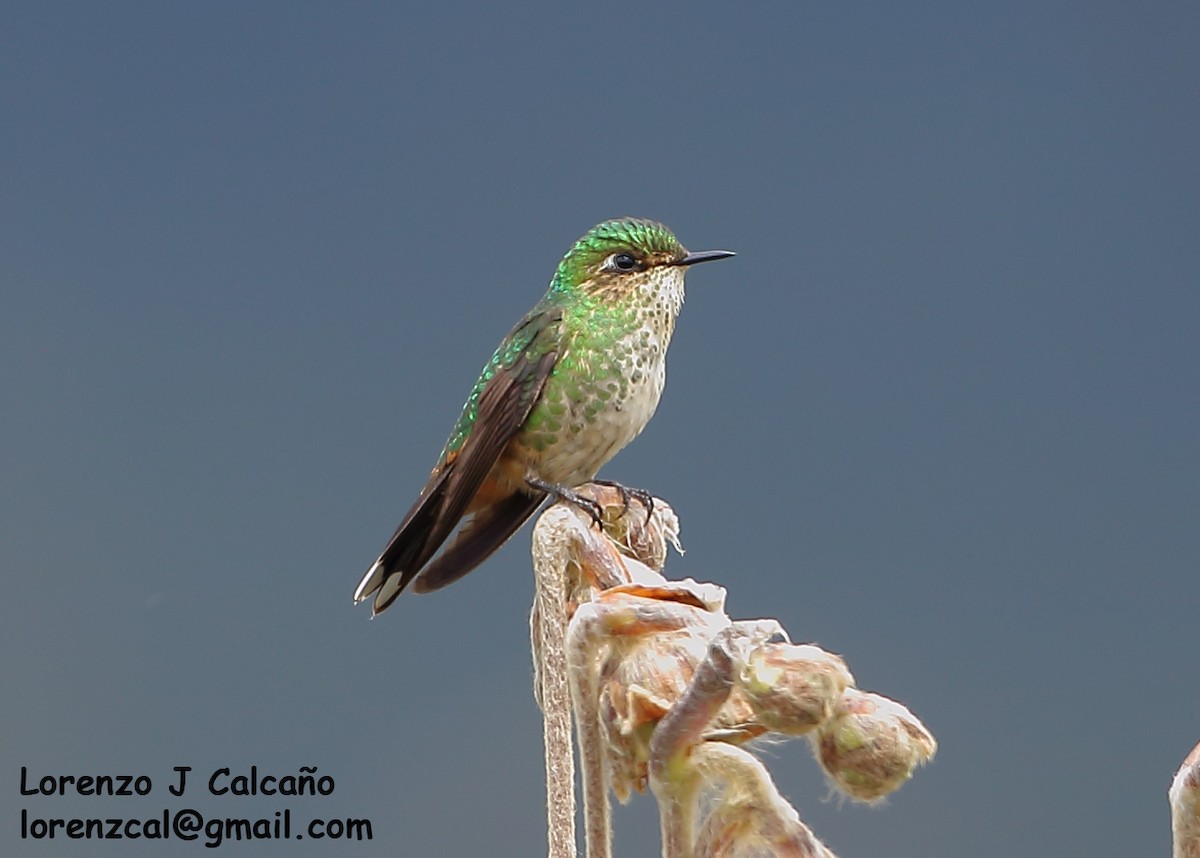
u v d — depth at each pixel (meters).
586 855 3.47
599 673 3.50
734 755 3.11
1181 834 3.00
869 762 2.98
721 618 3.48
